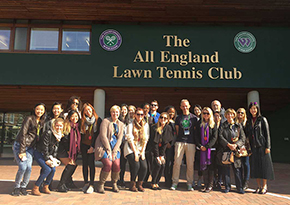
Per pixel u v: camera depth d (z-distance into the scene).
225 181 5.38
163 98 11.76
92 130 5.36
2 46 10.16
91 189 5.12
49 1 9.24
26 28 10.34
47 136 4.80
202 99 11.81
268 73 10.23
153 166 5.53
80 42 10.41
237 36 10.45
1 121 13.97
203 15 10.07
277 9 9.64
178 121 5.80
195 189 5.66
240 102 12.12
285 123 13.06
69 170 5.12
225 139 5.41
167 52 10.34
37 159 4.84
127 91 10.83
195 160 5.67
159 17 10.20
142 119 5.50
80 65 10.14
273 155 13.78
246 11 9.80
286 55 10.35
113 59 10.24
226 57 10.32
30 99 12.05
